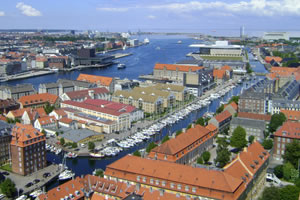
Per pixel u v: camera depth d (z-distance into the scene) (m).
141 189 145.88
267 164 194.75
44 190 180.88
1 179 196.75
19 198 175.12
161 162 164.00
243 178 156.75
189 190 150.50
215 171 152.12
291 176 192.00
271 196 156.25
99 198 151.38
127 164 168.12
